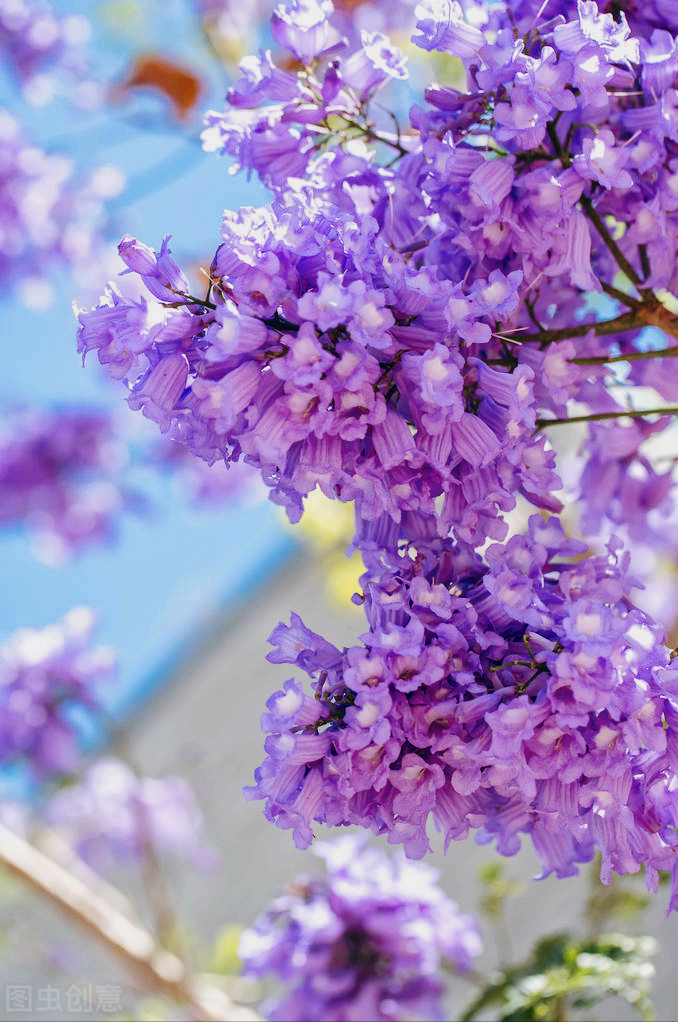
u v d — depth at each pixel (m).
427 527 0.98
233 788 3.97
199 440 0.94
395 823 0.93
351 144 1.04
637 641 0.92
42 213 2.49
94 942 1.89
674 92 0.99
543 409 1.06
